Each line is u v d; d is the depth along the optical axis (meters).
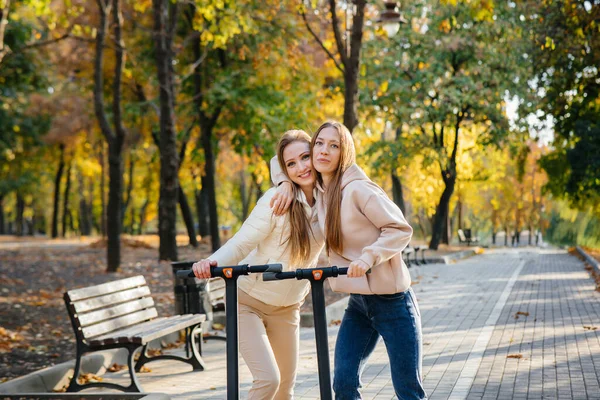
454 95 27.80
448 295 14.57
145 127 28.05
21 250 31.06
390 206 3.88
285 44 20.62
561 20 20.03
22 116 36.91
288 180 4.18
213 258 3.98
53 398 5.70
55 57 27.95
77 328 6.68
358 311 4.18
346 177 4.00
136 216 72.19
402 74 28.95
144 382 7.13
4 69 26.52
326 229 4.04
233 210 67.56
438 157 29.72
